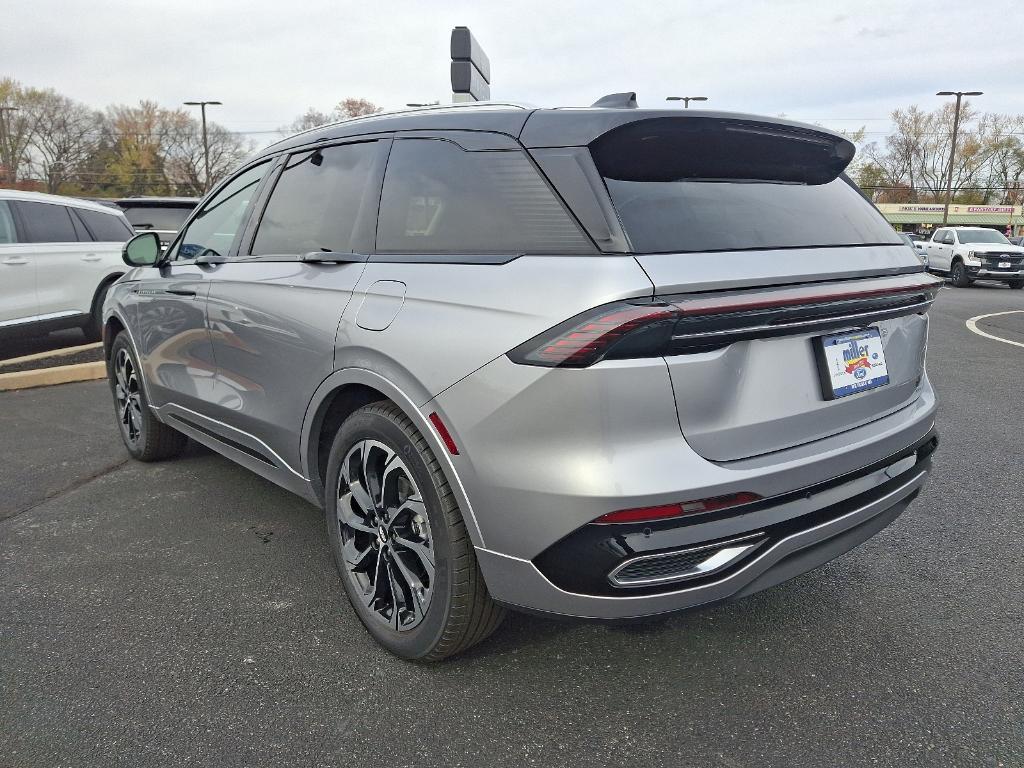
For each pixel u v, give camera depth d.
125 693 2.33
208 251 3.62
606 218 2.01
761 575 2.07
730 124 2.28
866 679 2.41
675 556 1.93
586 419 1.88
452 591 2.23
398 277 2.41
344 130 2.98
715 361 1.95
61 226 8.33
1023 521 3.66
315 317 2.65
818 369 2.19
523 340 1.97
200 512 3.80
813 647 2.59
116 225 9.09
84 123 72.69
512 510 2.01
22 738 2.13
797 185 2.53
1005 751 2.08
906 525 3.62
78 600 2.91
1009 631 2.69
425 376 2.18
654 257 1.94
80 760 2.04
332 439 2.86
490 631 2.35
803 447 2.14
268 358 2.96
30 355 8.37
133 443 4.56
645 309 1.83
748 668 2.47
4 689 2.35
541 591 2.03
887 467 2.42
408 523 2.44
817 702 2.29
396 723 2.20
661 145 2.23
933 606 2.87
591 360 1.85
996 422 5.53
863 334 2.32
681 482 1.88
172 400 3.91
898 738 2.13
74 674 2.43
